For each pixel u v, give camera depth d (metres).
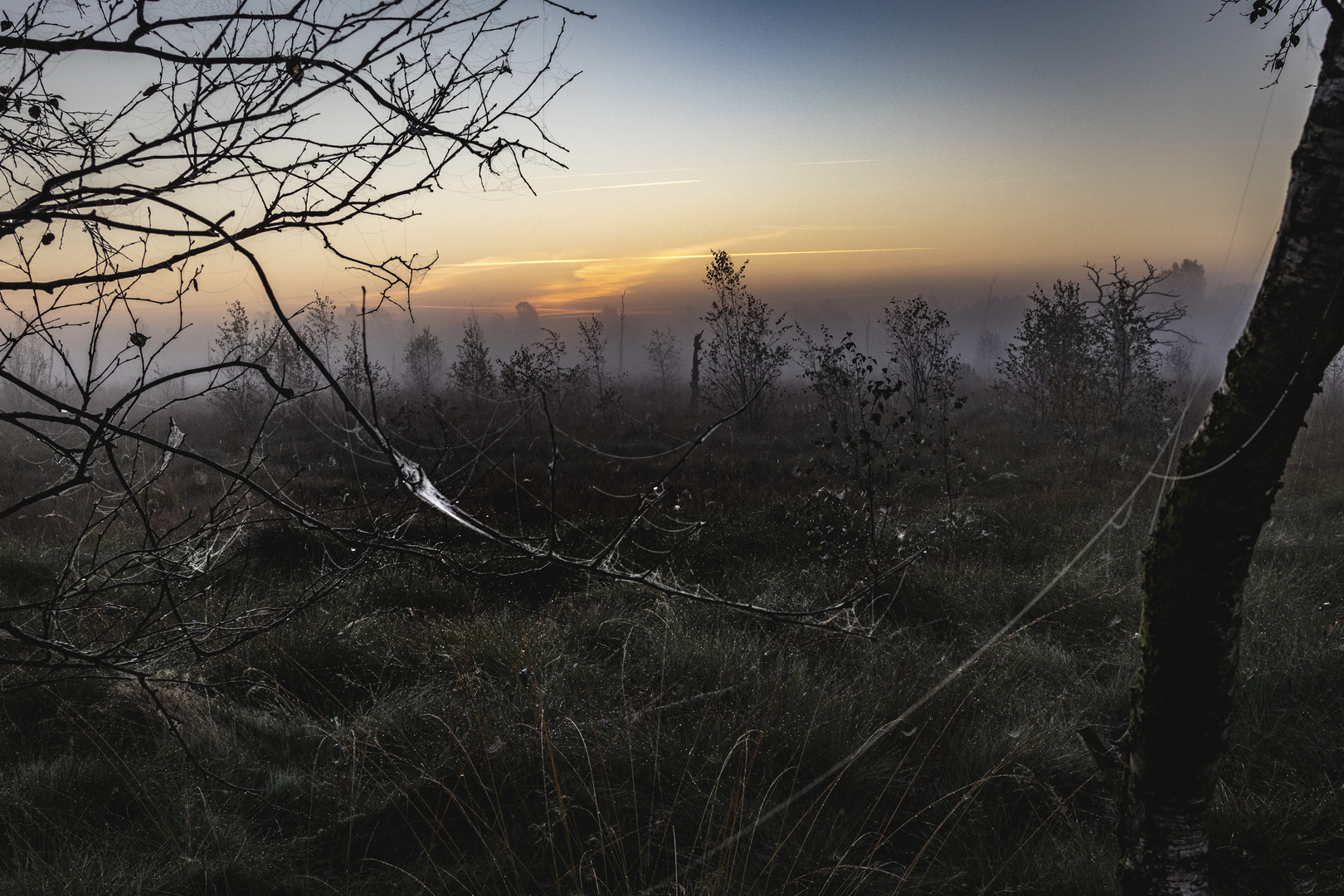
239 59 0.98
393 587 5.48
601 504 9.29
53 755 3.43
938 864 2.85
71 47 0.90
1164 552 1.78
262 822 3.10
